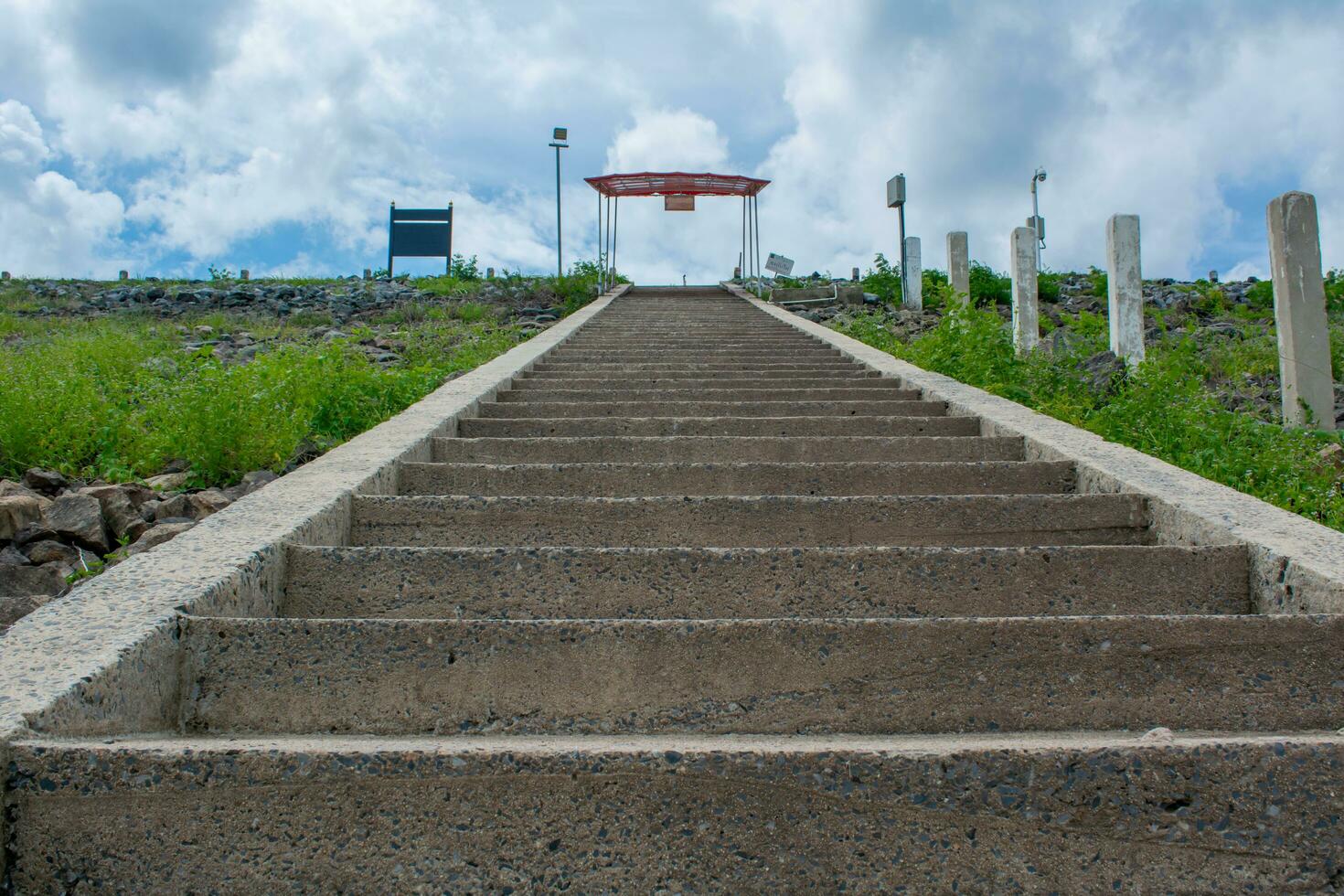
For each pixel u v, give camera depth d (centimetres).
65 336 1199
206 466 575
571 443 535
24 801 200
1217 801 206
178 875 202
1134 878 204
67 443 599
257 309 1698
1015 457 536
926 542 395
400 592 329
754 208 2152
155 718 251
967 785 207
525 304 1811
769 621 270
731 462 532
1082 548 332
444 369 961
